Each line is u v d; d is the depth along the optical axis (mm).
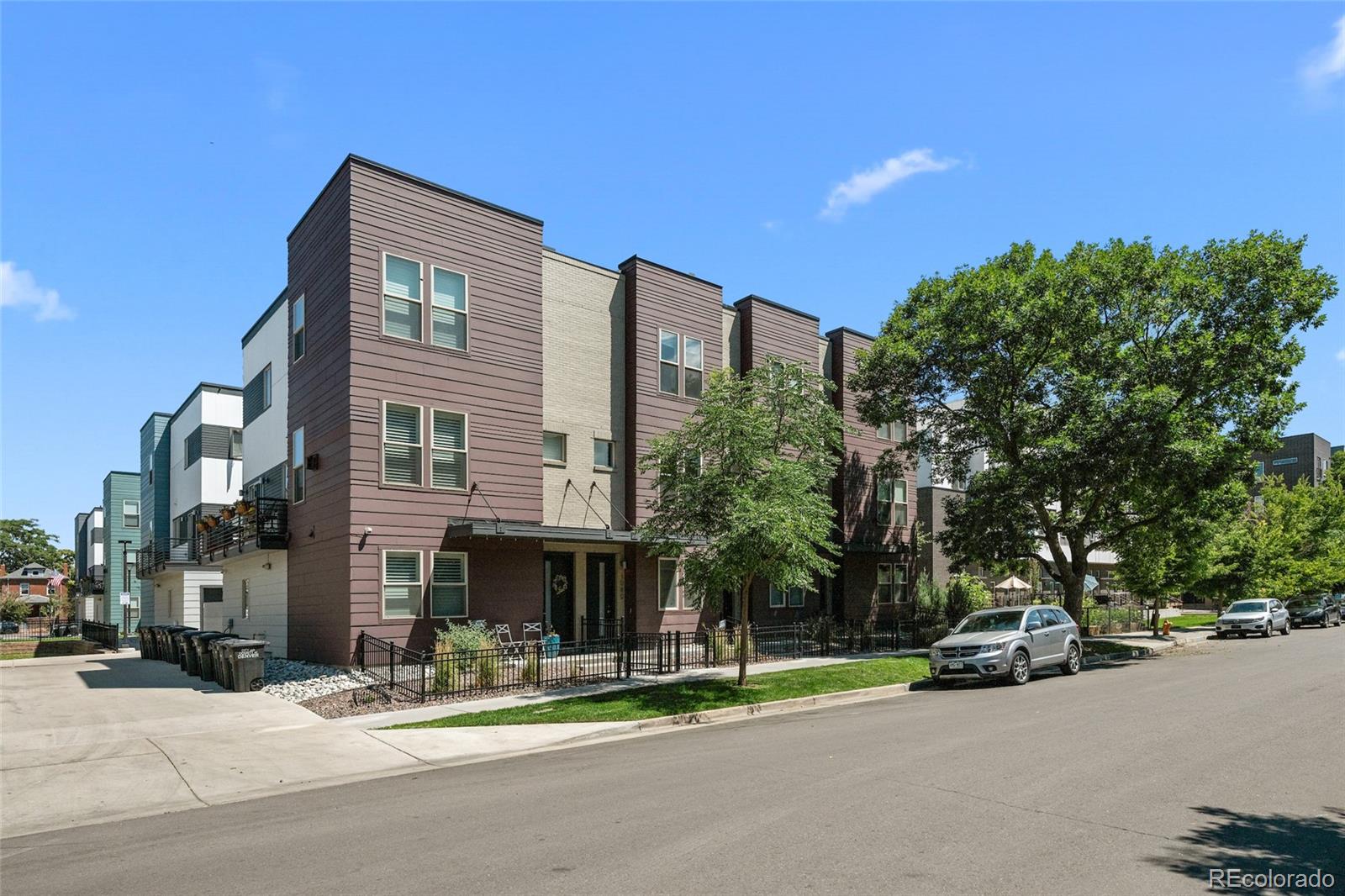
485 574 20500
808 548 15688
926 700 16219
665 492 17188
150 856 7133
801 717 14344
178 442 39281
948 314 24953
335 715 14312
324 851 7059
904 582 32906
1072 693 16312
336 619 18984
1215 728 12023
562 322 23562
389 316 19672
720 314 27250
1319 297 23297
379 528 18969
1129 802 8031
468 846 7023
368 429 19047
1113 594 48812
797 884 5871
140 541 47031
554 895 5773
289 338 23047
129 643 36500
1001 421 24953
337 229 19984
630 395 24562
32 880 6609
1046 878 5949
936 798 8188
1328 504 45219
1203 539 28438
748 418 16203
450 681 16375
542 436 22250
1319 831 7082
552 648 20172
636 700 15078
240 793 9602
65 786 9883
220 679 18531
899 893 5664
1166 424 21891
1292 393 24484
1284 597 42094
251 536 22938
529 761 11000
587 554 23672
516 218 22156
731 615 26359
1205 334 23359
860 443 31391
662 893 5746
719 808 7988
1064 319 23578
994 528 25734
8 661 27828
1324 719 12656
